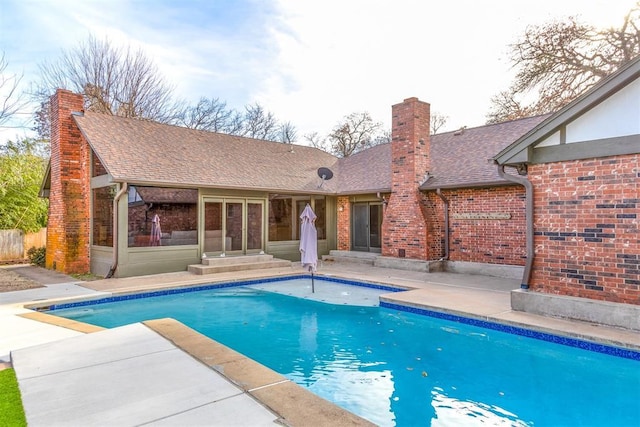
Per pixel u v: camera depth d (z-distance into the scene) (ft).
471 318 22.31
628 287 18.78
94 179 38.75
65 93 40.42
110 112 81.41
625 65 18.38
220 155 47.67
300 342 21.16
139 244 36.50
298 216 49.60
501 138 43.11
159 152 41.50
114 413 10.12
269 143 58.23
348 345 20.63
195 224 40.40
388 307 26.99
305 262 33.30
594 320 19.48
